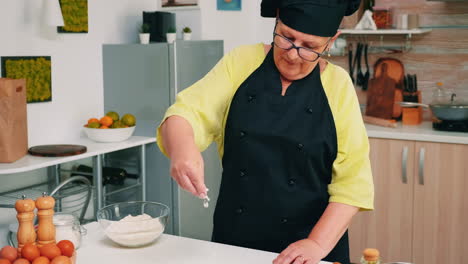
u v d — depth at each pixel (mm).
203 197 1402
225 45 4672
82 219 3266
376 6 4367
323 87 1728
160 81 3988
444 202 3691
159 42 4211
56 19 3494
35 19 3627
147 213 1985
